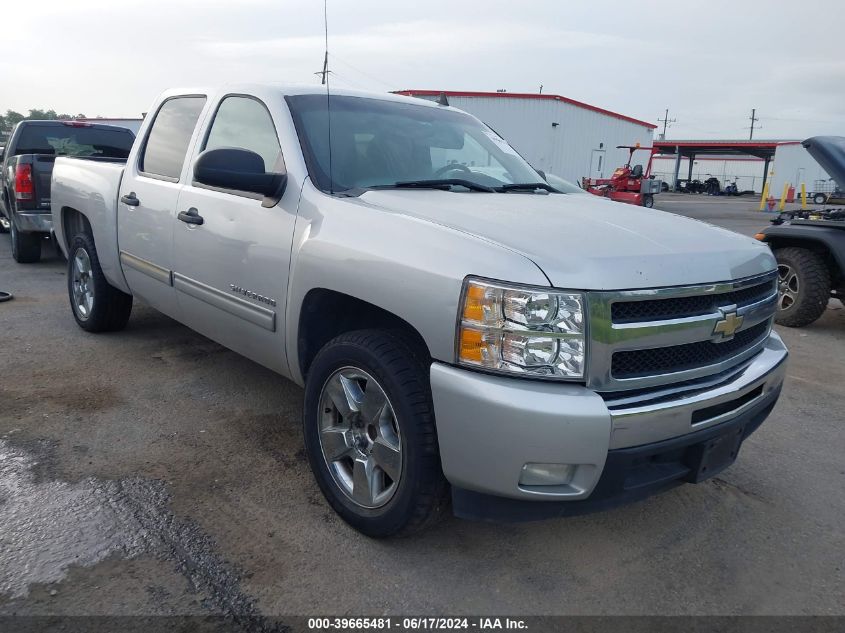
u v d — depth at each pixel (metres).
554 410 2.28
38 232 8.68
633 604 2.59
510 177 3.98
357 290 2.76
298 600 2.51
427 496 2.60
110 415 4.02
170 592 2.51
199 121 4.16
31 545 2.74
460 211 2.90
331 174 3.31
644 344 2.45
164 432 3.82
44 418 3.93
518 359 2.33
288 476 3.39
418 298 2.53
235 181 3.19
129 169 4.73
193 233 3.86
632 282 2.43
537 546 2.93
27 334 5.56
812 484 3.63
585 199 3.67
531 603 2.56
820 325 7.51
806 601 2.66
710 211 28.92
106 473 3.34
